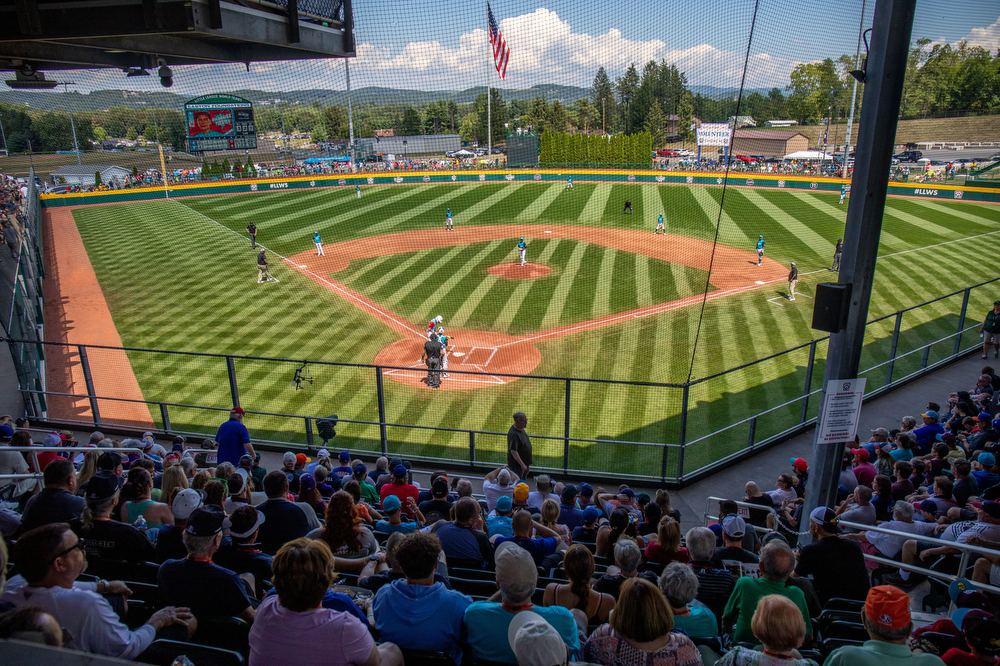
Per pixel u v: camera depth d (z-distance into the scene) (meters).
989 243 30.59
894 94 5.55
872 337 18.23
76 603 3.27
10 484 8.10
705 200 44.91
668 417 14.31
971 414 11.01
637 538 6.78
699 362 17.47
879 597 3.44
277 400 15.71
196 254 32.28
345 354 18.72
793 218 39.44
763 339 19.11
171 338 20.55
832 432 6.53
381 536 6.32
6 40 5.74
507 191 49.28
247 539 4.63
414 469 11.17
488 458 12.77
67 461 5.20
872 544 6.91
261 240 35.34
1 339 12.70
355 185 52.25
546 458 12.70
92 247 34.09
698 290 24.70
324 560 3.23
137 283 27.16
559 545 6.34
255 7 6.07
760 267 28.27
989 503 6.31
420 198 47.31
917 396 13.59
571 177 52.50
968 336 17.77
